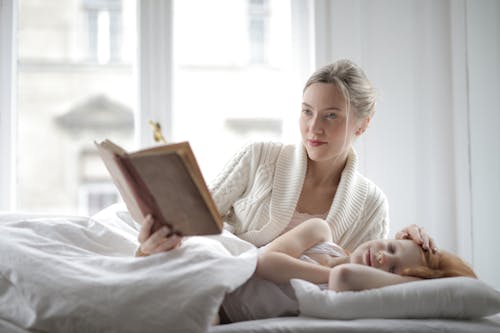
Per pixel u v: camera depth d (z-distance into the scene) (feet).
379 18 7.84
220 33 8.73
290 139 8.13
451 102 7.84
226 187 5.81
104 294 3.61
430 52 7.84
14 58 7.69
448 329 3.69
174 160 3.29
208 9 8.69
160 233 3.82
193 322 3.54
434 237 7.81
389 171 7.80
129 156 3.46
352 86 5.36
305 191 5.82
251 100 8.80
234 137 8.80
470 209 7.68
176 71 8.41
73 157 13.01
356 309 3.90
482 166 7.70
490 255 7.68
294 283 4.17
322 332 3.64
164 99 7.66
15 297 3.80
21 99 12.44
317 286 4.24
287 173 5.76
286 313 4.37
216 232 3.60
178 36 8.49
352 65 5.57
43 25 12.14
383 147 7.80
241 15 8.73
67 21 12.12
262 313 4.35
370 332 3.64
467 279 4.08
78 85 12.34
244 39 8.76
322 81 5.34
